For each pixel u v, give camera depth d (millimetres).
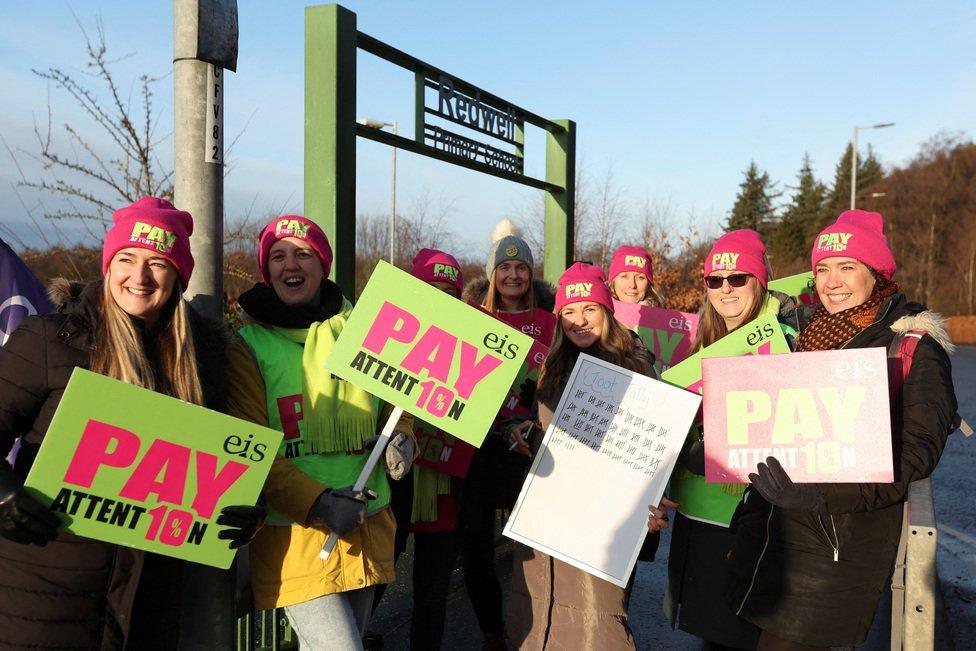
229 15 2541
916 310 2396
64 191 4859
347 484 2465
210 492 2006
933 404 2234
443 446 3479
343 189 4176
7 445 1907
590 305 3023
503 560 5375
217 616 2463
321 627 2338
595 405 2840
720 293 3352
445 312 2410
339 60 4105
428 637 3498
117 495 1900
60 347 1925
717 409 2410
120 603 1956
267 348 2449
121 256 1994
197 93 2498
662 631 4492
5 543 1896
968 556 5625
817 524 2354
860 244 2514
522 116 6793
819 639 2338
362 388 2385
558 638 2818
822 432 2287
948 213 58125
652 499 2762
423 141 5223
